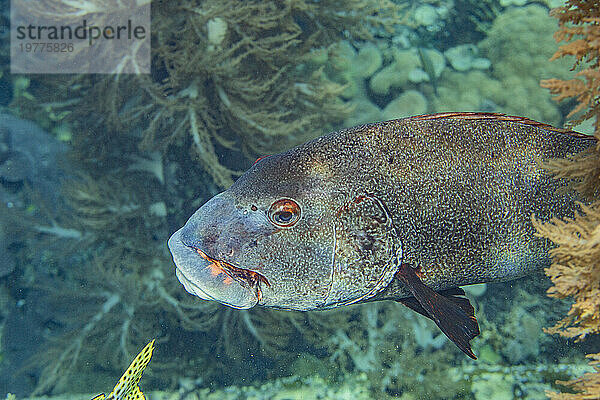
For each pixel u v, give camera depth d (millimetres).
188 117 901
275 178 538
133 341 973
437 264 557
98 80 918
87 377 975
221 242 524
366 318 981
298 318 973
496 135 561
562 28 474
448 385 900
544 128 566
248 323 972
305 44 1008
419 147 553
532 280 997
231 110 897
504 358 945
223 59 858
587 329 497
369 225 540
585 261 487
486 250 560
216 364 987
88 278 953
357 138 552
